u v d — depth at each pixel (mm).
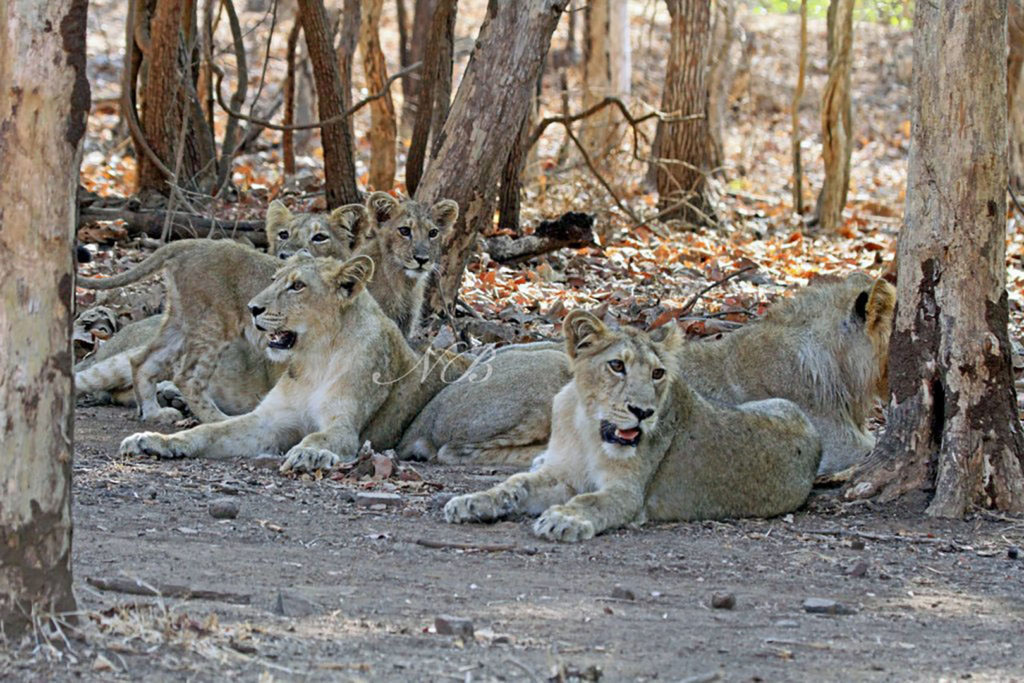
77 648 6840
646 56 46688
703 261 23297
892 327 11453
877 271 22953
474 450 13211
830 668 7219
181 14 22906
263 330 12750
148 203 22234
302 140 34906
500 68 16125
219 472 11773
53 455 6805
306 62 35312
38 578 6832
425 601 8141
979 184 10773
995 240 10875
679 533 10383
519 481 10602
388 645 7223
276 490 11117
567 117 24500
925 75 10820
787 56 48031
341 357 12945
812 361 12492
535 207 26672
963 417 10945
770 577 9180
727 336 12898
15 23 6496
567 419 10742
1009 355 11016
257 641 7152
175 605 7715
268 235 17328
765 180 38219
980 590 9055
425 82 20906
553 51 43344
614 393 10203
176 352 14398
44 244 6609
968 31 10594
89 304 17562
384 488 11445
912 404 11242
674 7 27750
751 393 12516
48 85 6531
